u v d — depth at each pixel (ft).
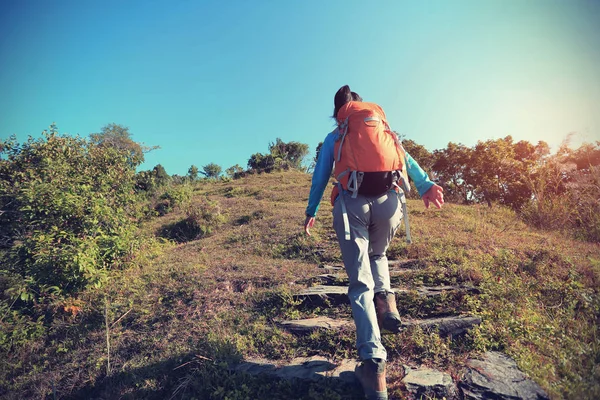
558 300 9.55
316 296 11.54
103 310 13.50
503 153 45.88
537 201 21.33
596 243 15.37
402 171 6.96
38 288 16.62
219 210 36.24
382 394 5.77
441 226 19.95
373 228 7.09
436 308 9.70
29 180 26.96
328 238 20.72
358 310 6.34
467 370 7.09
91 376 10.07
